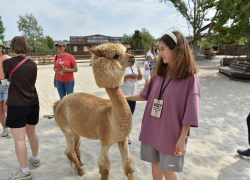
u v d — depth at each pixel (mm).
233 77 10195
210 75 11875
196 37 22016
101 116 2289
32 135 2938
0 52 3828
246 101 6379
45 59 23094
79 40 30328
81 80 11477
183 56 1695
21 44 2564
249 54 12109
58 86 4730
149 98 2088
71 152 2848
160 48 1813
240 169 2918
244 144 3668
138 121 5020
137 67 3826
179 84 1771
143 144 2088
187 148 3576
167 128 1806
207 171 2871
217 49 30406
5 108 3977
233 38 11242
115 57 1971
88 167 3049
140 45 33031
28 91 2619
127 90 3574
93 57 2068
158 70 1954
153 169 2209
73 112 2607
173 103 1764
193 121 1612
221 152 3414
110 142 2254
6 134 4176
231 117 5062
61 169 2982
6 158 3293
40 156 3381
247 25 9352
